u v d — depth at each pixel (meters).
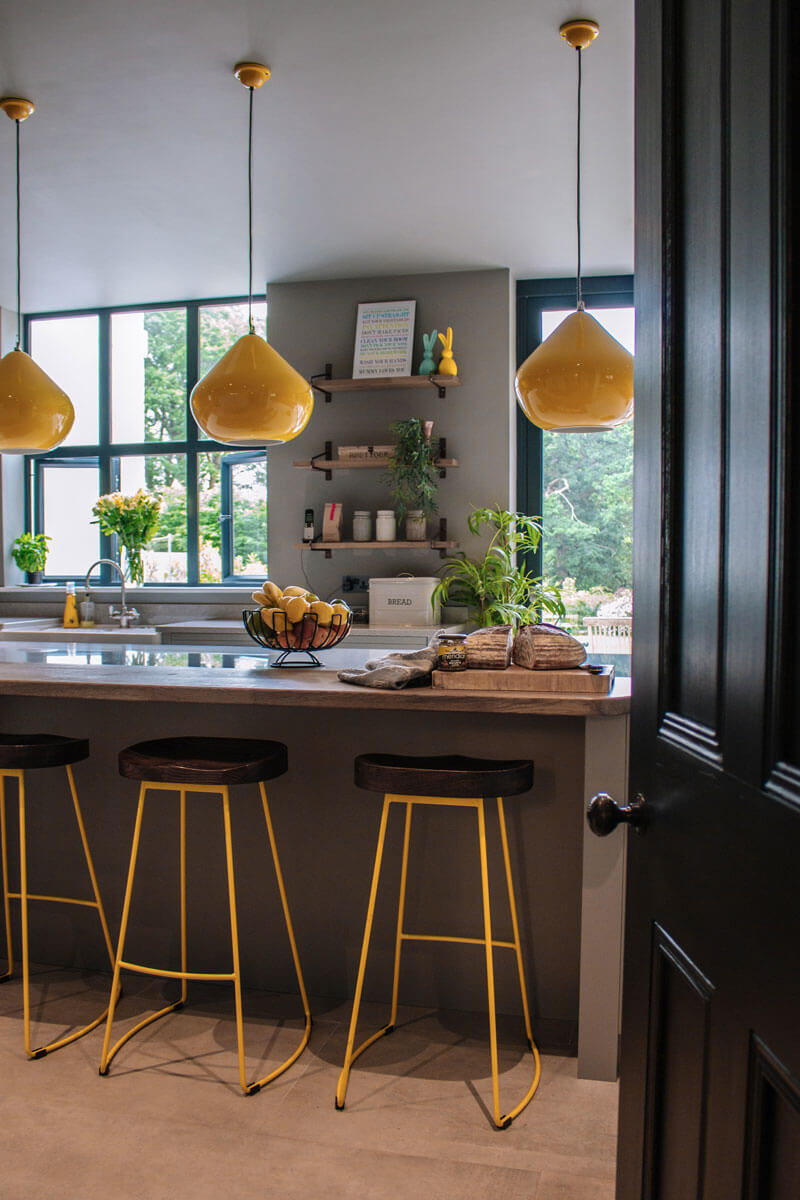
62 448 6.23
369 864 2.64
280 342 5.46
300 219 4.49
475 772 2.08
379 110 3.44
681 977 0.96
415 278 5.30
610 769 2.27
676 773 0.97
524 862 2.54
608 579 5.46
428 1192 1.86
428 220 4.49
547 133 3.61
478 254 4.96
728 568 0.82
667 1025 1.01
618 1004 2.25
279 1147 2.00
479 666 2.35
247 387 3.04
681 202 0.97
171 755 2.31
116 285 5.60
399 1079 2.26
